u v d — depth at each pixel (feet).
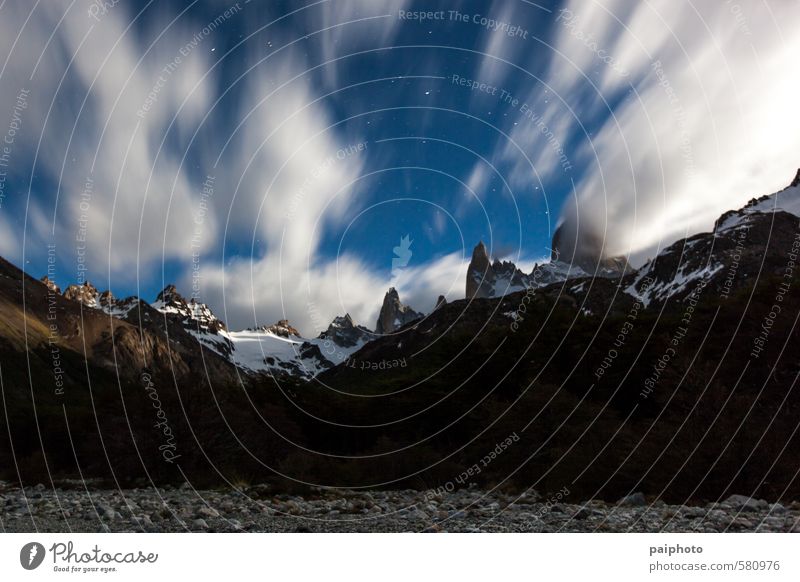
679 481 55.01
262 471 83.51
